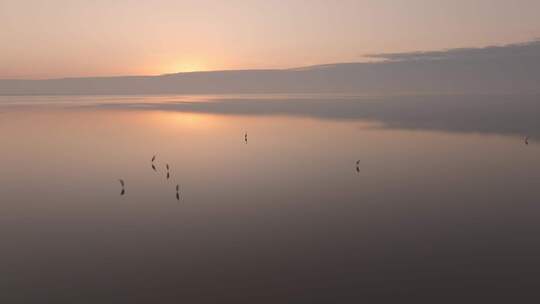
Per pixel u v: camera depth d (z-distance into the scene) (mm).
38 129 129750
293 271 33906
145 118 173750
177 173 68188
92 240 40625
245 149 92250
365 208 48938
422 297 29797
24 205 51500
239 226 43750
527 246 37281
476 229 41625
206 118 175000
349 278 32562
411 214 46562
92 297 30500
